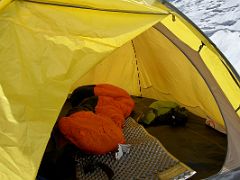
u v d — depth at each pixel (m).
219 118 2.92
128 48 3.49
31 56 1.70
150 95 3.74
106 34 1.77
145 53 3.38
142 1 2.04
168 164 2.48
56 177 2.34
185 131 3.03
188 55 2.47
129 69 3.69
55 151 2.43
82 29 1.77
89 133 2.49
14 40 1.71
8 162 1.62
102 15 1.81
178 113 3.15
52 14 1.77
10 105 1.66
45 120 1.69
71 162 2.43
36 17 1.76
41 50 1.71
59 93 1.70
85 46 1.74
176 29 2.33
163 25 2.38
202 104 3.09
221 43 5.43
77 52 1.72
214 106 2.89
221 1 6.99
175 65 3.06
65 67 1.70
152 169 2.43
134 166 2.47
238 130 2.44
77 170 2.42
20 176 1.62
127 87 3.80
